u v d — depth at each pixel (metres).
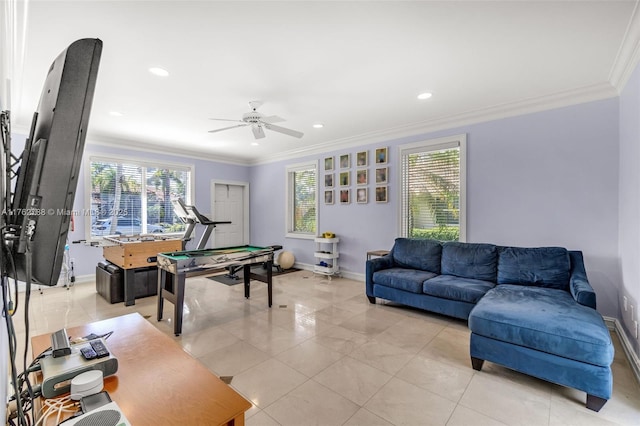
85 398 1.03
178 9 1.93
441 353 2.58
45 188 0.79
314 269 5.57
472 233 4.00
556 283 2.97
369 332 3.01
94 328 1.70
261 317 3.42
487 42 2.32
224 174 6.86
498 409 1.87
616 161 3.06
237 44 2.33
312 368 2.33
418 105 3.64
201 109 3.72
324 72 2.79
